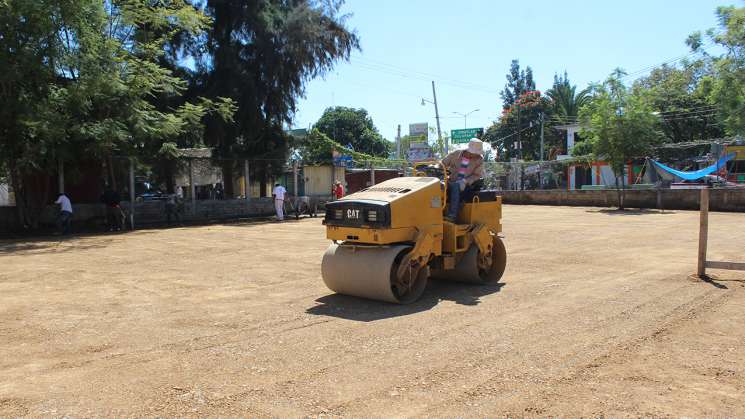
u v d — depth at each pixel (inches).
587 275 392.5
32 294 353.7
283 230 826.8
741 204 997.8
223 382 193.5
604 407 169.2
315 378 196.4
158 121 916.0
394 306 308.2
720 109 799.7
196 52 1157.7
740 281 356.2
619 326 257.0
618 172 1160.8
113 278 411.5
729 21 751.1
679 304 297.1
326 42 1202.6
